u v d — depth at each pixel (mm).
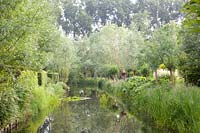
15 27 7125
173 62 15109
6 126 10180
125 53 30922
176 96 10305
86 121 13797
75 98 24891
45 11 9461
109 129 11742
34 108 14586
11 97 9922
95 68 41844
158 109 11453
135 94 18625
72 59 36375
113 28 35125
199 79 12320
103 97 25578
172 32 15875
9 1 7078
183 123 8867
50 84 25438
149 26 55656
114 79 32406
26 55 8078
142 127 11688
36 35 9094
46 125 12672
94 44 41719
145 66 23344
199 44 11344
